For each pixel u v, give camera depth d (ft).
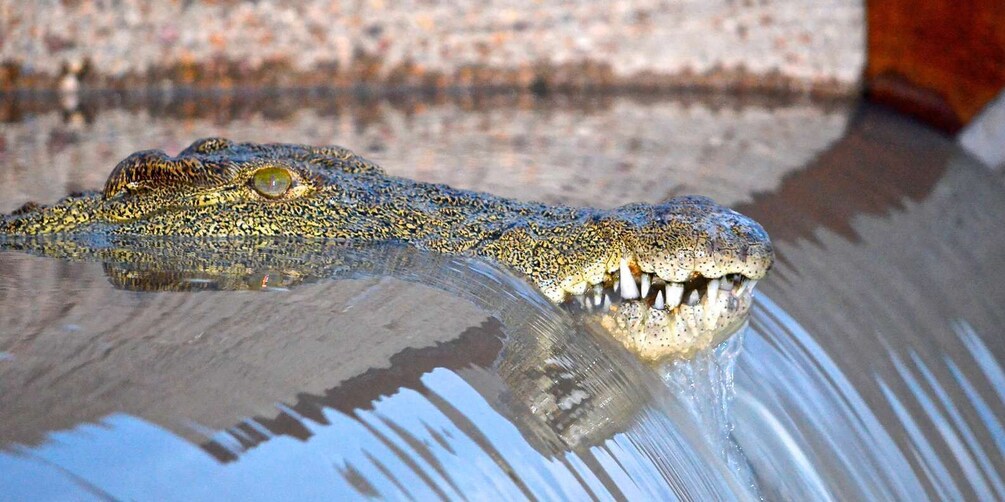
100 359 14.43
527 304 20.30
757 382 24.12
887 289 31.94
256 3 59.11
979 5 53.36
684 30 63.98
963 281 35.65
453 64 62.44
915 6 57.57
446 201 23.72
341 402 14.24
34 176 31.09
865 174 42.37
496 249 22.30
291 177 22.76
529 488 14.98
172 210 22.40
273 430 13.19
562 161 38.47
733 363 22.59
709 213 21.71
